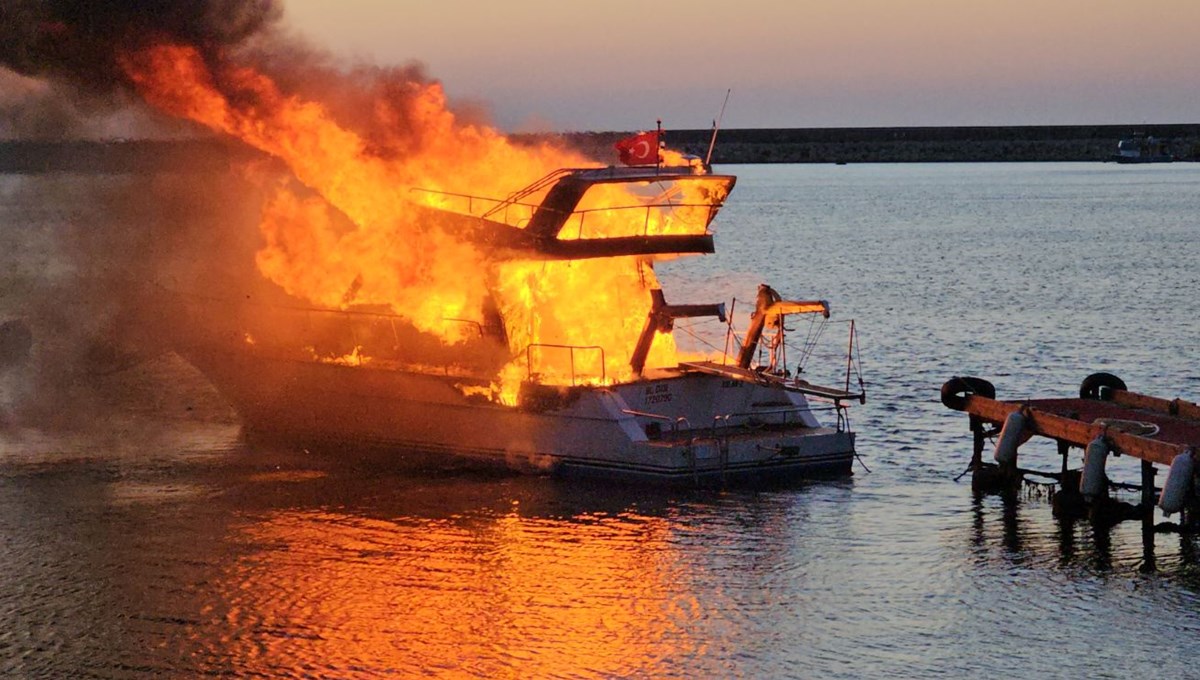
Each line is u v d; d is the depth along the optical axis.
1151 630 46.69
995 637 46.09
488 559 53.28
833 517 59.12
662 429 64.50
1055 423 59.88
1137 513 57.38
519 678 42.78
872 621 47.47
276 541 55.16
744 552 54.34
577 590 50.16
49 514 58.56
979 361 99.94
